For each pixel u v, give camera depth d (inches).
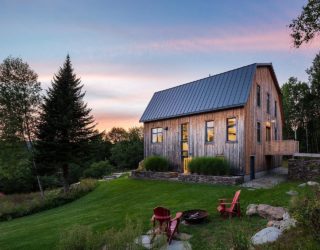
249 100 795.4
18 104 1133.1
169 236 346.0
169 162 981.2
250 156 784.3
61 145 956.6
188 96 952.9
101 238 276.7
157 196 647.8
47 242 400.2
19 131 1138.7
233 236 273.0
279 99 1069.1
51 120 961.5
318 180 665.0
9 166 1159.0
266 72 938.7
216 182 708.0
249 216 402.9
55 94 991.0
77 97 1018.1
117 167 1996.8
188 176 779.4
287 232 284.8
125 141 2143.2
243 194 538.9
